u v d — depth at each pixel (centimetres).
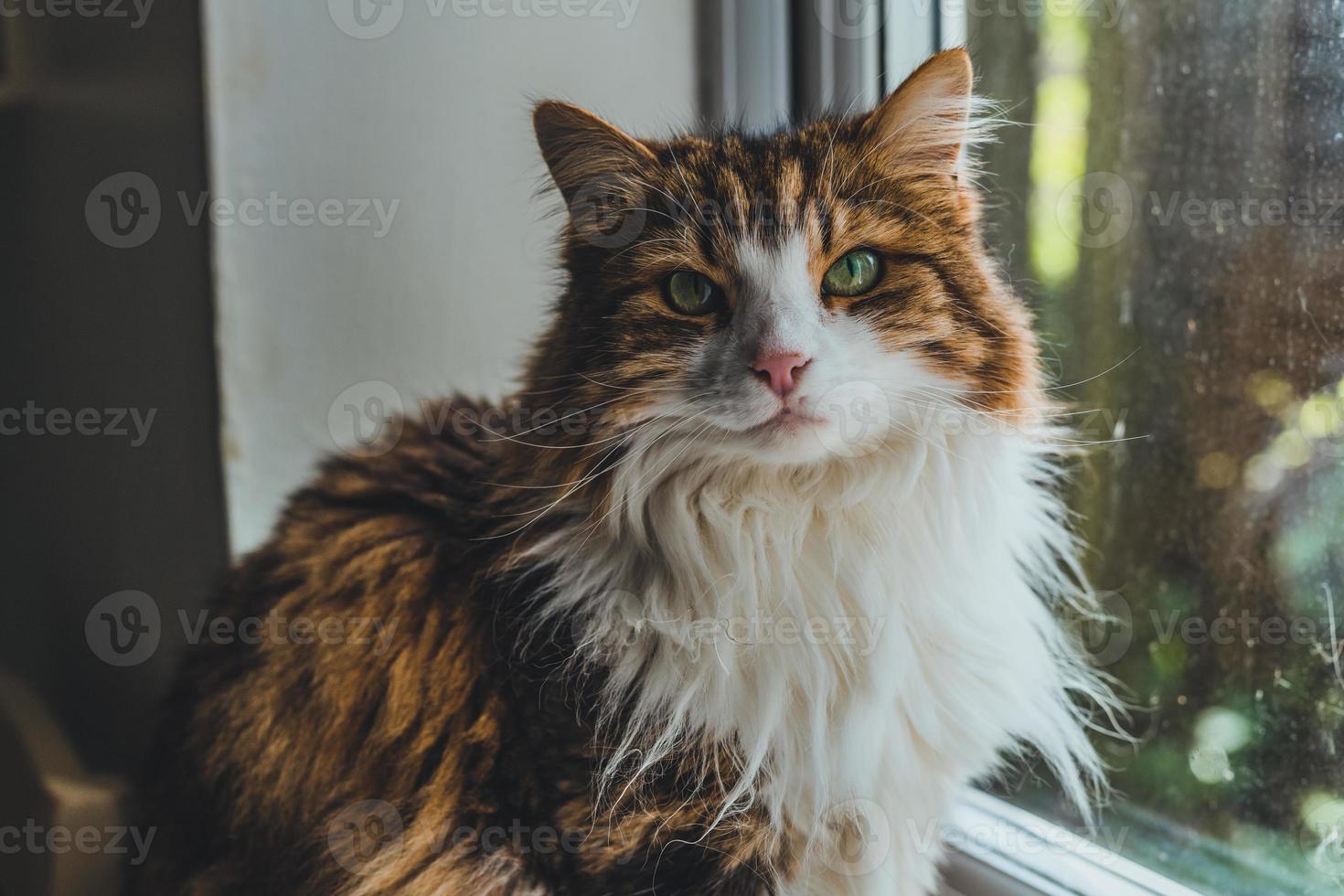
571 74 148
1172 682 127
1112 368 134
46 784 152
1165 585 128
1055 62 137
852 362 100
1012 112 142
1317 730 108
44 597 190
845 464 104
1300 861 110
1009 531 109
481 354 149
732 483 103
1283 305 110
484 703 103
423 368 145
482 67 143
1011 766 136
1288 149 108
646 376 102
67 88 163
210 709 115
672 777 97
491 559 107
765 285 101
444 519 114
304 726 108
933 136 108
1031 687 111
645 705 97
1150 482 129
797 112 155
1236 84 114
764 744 96
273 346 133
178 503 143
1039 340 115
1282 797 112
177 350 138
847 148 108
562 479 103
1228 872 119
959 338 104
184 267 134
